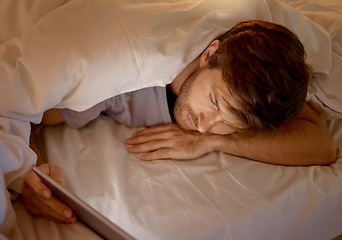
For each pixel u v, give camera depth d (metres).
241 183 1.00
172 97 1.20
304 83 0.96
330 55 1.18
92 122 1.14
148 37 0.98
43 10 1.10
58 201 0.86
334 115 1.22
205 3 1.07
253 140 1.08
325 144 1.12
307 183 1.02
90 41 0.95
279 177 1.03
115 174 0.97
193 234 0.88
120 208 0.90
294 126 1.12
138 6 1.02
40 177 0.84
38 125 1.12
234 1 1.09
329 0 1.47
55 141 1.07
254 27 0.98
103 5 0.99
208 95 0.97
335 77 1.18
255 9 1.11
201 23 1.02
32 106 0.92
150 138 1.11
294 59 0.94
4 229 0.79
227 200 0.95
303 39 1.17
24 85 0.91
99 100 1.00
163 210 0.91
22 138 0.91
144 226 0.88
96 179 0.96
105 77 0.96
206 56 1.05
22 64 0.91
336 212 1.08
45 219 0.88
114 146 1.06
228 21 1.08
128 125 1.18
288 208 0.99
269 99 0.89
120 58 0.96
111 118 1.18
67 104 1.00
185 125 1.09
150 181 0.98
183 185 0.98
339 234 1.14
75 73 0.95
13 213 0.81
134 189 0.96
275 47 0.93
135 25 0.98
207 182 1.00
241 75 0.91
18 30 1.08
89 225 0.84
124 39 0.97
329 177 1.06
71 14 0.97
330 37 1.21
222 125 1.00
